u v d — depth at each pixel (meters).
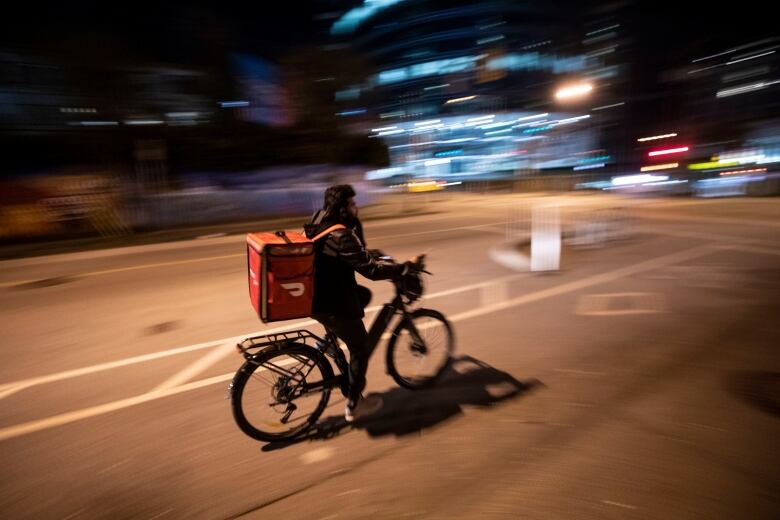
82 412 3.76
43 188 13.95
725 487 2.71
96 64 15.84
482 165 49.12
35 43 15.22
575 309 5.97
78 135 16.05
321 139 20.80
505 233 12.41
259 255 2.93
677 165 20.14
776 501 2.59
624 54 40.72
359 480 2.89
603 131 34.53
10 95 15.08
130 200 15.45
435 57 108.69
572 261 8.63
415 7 108.44
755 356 4.44
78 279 8.49
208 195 16.92
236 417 3.16
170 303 6.75
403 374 3.98
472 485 2.80
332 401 3.83
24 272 9.41
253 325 5.76
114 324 5.90
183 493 2.81
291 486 2.85
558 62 69.88
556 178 26.75
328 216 3.20
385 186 29.48
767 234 10.66
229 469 3.02
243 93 19.64
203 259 10.09
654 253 9.04
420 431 3.39
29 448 3.29
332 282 3.15
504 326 5.45
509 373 4.25
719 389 3.84
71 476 2.98
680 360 4.40
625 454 3.04
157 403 3.88
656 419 3.43
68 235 14.12
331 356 3.51
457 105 77.06
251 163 19.70
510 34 91.81
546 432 3.32
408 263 3.58
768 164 18.20
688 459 2.97
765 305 5.85
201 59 18.27
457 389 3.98
